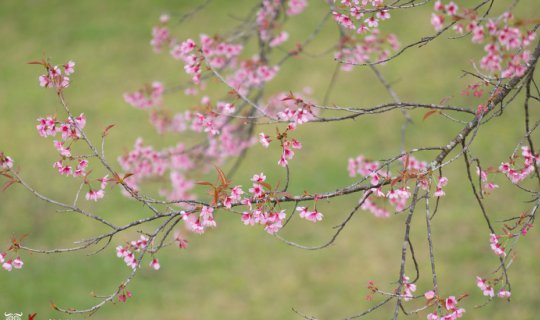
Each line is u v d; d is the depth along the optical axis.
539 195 4.13
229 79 7.17
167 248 10.53
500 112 4.06
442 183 3.93
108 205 11.34
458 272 9.61
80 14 17.55
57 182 11.93
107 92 14.60
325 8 16.66
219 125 6.81
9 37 16.84
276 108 7.70
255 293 9.68
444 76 14.04
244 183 11.65
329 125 13.11
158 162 7.62
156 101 7.99
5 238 10.86
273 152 12.41
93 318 9.27
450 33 15.12
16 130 13.48
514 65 3.78
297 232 10.82
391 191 3.98
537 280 9.23
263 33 7.07
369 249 10.29
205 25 16.38
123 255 4.14
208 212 3.94
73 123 4.14
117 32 16.66
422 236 10.40
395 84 14.04
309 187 11.54
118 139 12.95
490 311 8.91
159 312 9.40
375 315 9.08
